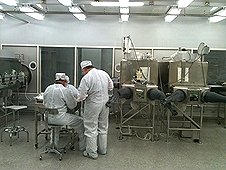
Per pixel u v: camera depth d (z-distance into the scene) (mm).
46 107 3648
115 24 6336
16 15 6219
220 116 6301
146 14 5793
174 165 3475
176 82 4859
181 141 4555
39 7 5555
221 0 4398
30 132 4801
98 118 3760
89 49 6449
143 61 4898
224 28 6285
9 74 5020
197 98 4262
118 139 4586
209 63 6352
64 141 4387
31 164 3381
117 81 5648
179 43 6355
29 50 6461
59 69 6508
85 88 3535
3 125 5250
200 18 6262
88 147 3648
